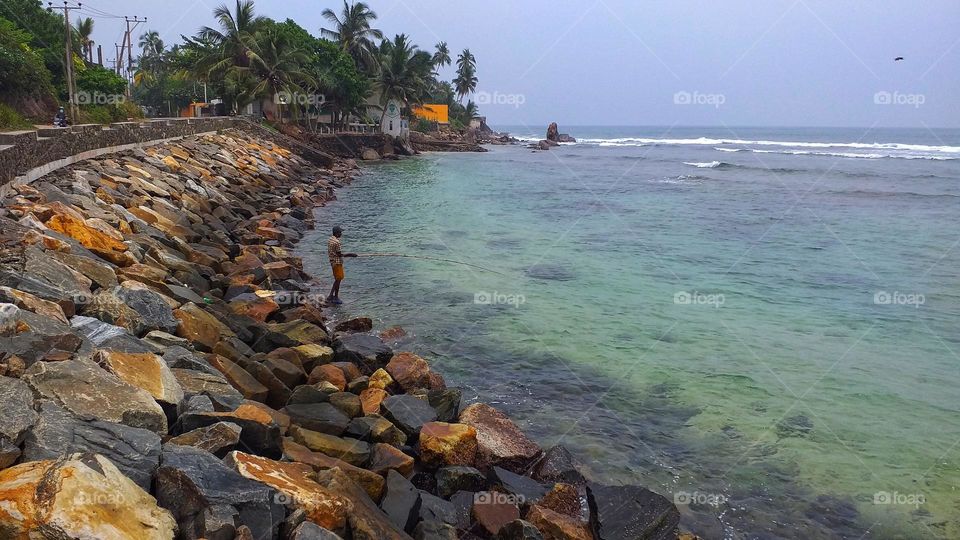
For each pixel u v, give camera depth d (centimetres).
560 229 2455
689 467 802
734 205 3206
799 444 856
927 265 1891
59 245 1066
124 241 1304
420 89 7044
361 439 771
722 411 950
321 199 3058
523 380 1058
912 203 3284
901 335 1280
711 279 1720
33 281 862
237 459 553
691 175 4925
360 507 576
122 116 3772
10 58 2827
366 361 1041
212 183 2564
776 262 1927
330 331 1238
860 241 2270
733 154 7800
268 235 1992
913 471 792
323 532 502
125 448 530
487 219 2650
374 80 6675
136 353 722
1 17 3419
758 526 689
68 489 424
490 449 790
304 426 766
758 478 778
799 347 1212
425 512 650
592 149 9381
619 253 2036
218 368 848
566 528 629
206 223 1958
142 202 1762
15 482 432
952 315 1407
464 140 9406
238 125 4531
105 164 1984
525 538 599
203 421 632
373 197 3306
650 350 1192
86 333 780
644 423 916
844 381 1055
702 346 1214
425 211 2833
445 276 1705
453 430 779
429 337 1245
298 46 5475
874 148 8881
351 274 1711
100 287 995
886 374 1084
